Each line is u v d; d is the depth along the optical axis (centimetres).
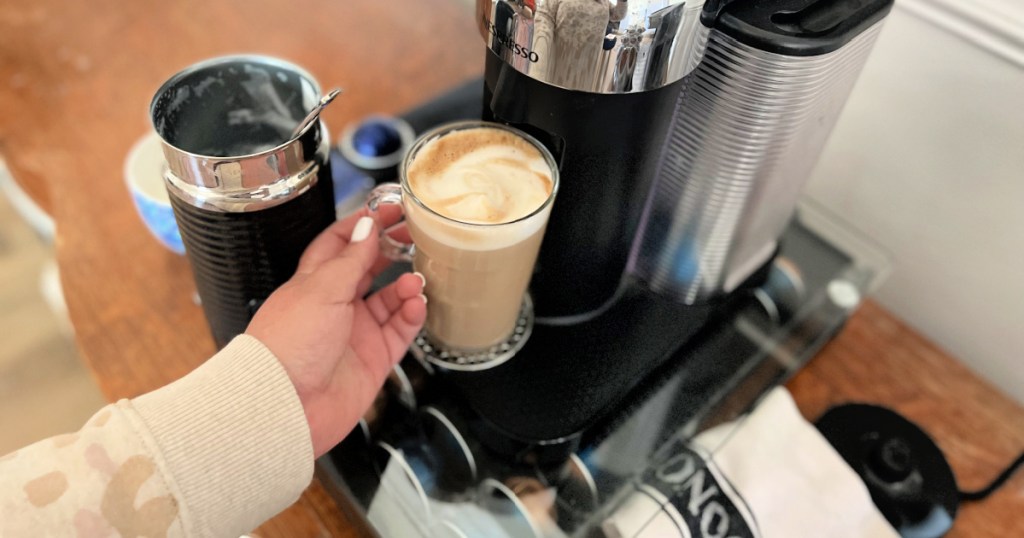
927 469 51
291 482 38
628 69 38
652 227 54
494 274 45
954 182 58
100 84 76
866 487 50
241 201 42
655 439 50
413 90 78
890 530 48
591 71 38
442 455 49
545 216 44
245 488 37
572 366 52
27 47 80
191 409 36
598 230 48
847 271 62
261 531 49
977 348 62
